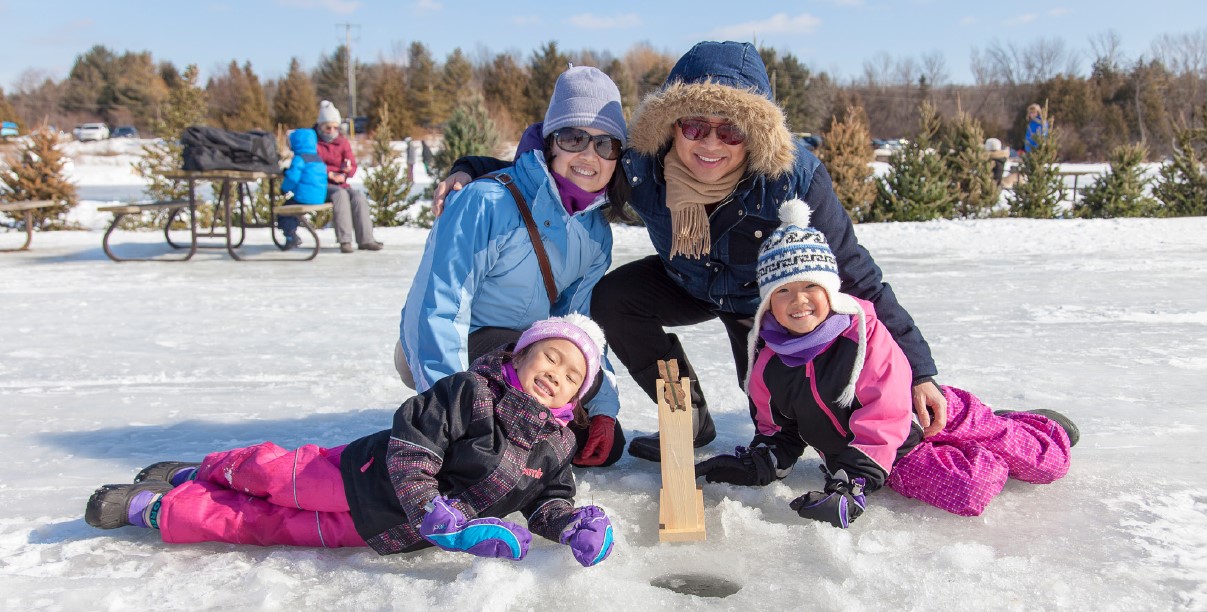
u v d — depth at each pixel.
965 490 2.67
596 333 2.61
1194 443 3.31
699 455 3.34
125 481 3.06
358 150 36.28
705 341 5.50
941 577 2.24
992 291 7.18
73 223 14.30
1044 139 14.24
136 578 2.33
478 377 2.50
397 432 2.39
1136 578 2.25
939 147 14.43
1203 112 14.59
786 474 3.03
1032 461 2.87
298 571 2.37
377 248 10.58
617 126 3.15
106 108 80.62
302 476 2.50
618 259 9.50
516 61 72.56
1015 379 4.29
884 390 2.72
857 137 13.77
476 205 3.08
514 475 2.49
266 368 4.76
